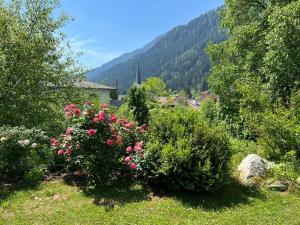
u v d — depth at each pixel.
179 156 6.88
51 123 11.17
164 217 5.95
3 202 6.46
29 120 11.78
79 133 7.16
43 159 8.35
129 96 23.14
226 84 19.97
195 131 7.38
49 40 12.65
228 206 6.57
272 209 6.44
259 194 7.18
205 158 7.05
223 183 7.07
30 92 12.06
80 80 13.78
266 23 18.89
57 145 7.90
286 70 14.83
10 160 7.88
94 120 7.13
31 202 6.54
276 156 9.68
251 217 6.05
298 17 13.84
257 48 18.55
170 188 7.16
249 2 21.19
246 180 7.71
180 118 7.91
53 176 8.12
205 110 22.94
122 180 7.75
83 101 13.55
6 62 11.62
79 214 6.01
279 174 7.75
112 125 7.64
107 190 7.19
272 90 15.10
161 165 7.14
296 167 8.34
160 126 7.73
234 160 9.17
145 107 22.62
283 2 17.33
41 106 12.27
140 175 7.79
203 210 6.33
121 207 6.34
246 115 10.75
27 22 12.31
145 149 7.60
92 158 7.32
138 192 7.14
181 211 6.24
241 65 20.20
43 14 12.34
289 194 7.26
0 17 11.69
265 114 10.10
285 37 14.15
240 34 19.52
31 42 12.02
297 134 9.28
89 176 7.43
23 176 7.83
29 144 8.20
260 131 9.95
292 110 10.12
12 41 11.66
